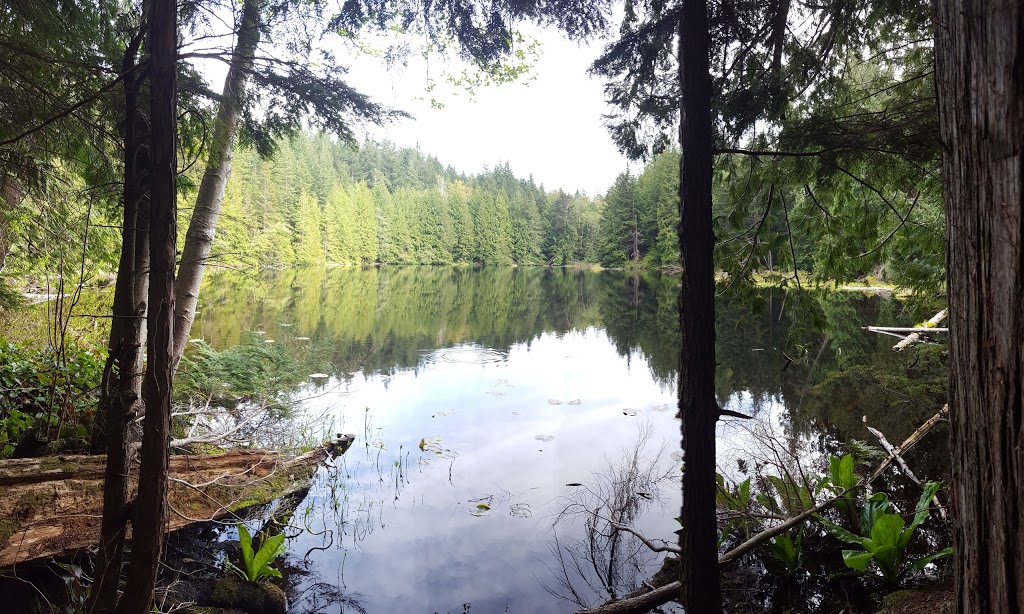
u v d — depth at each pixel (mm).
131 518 2180
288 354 7535
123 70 2471
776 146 3221
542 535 3658
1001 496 1020
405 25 3252
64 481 2918
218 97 3334
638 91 3246
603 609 2861
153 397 2135
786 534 3174
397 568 3295
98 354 4879
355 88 3520
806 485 3637
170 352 2188
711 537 2303
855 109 3373
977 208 1047
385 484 4504
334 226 47312
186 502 3561
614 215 45125
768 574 3139
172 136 2152
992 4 998
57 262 5289
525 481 4535
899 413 5652
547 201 66562
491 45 3354
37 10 2789
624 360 9656
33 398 3773
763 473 4406
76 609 2373
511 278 35375
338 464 4930
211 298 17984
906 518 3523
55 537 2779
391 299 20234
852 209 3896
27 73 2918
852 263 3947
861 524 3248
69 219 4812
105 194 3439
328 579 3199
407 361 9523
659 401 7016
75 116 3033
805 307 3357
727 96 3156
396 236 53938
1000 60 985
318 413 6395
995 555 1042
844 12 3062
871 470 4383
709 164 2289
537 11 3107
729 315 14938
